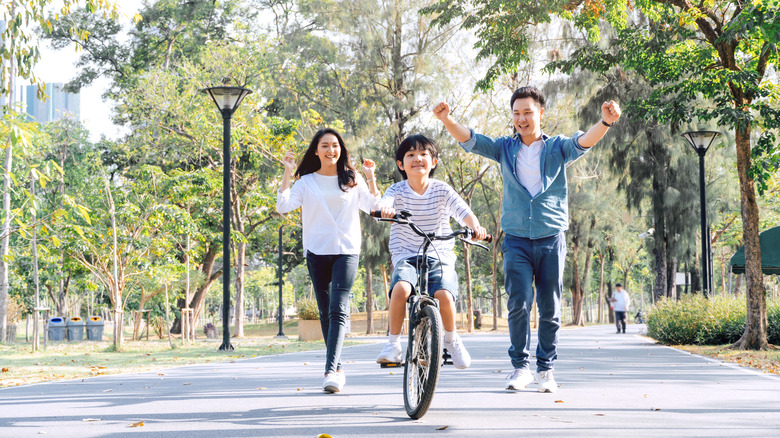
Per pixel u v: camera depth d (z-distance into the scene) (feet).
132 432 12.81
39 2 33.76
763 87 44.57
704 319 50.62
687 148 79.41
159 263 61.26
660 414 14.92
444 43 90.22
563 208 18.39
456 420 13.84
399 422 13.61
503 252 18.94
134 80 122.42
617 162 81.61
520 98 18.40
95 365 33.30
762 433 12.69
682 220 79.66
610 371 27.07
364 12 91.20
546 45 81.97
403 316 16.43
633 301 277.23
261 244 124.26
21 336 131.03
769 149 42.68
